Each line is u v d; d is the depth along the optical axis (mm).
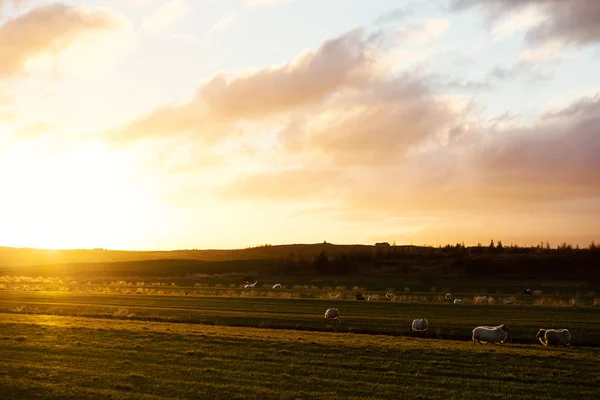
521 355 36094
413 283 165125
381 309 71688
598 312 67750
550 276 183500
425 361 33906
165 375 30047
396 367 32375
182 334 43000
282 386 28125
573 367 32750
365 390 27484
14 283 129125
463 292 135125
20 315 58750
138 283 140500
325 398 26062
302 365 32688
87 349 36750
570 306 76312
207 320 59188
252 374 30422
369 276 183625
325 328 54906
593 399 26469
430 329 53906
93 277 187000
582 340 48375
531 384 29000
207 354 35531
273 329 52250
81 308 68000
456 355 35812
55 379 28938
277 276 188375
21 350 36281
